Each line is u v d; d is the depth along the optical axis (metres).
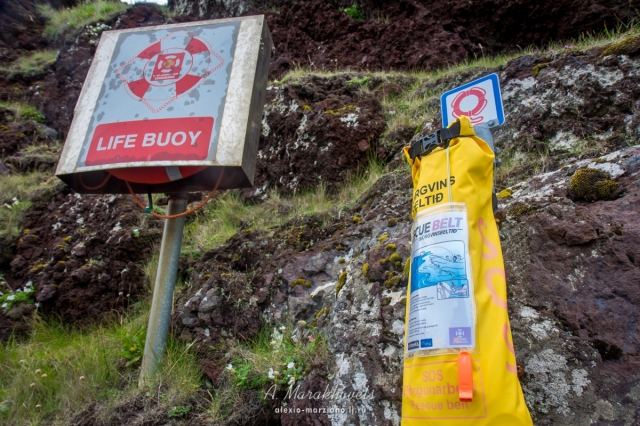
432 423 2.08
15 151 7.67
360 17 8.51
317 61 7.96
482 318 2.21
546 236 2.83
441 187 2.55
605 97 4.05
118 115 3.90
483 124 3.04
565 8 6.68
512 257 2.87
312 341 3.43
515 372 2.14
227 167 3.75
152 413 3.31
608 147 3.72
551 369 2.47
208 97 3.84
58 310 5.10
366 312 3.18
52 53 10.16
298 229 4.50
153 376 3.62
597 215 2.81
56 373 4.08
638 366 2.32
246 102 3.77
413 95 6.19
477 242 2.39
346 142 5.64
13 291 5.35
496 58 6.78
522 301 2.70
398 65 7.41
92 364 4.00
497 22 7.20
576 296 2.60
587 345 2.46
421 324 2.27
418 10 7.85
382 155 5.44
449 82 6.01
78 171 3.73
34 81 9.41
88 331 4.84
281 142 6.12
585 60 4.31
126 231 5.44
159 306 3.81
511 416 2.00
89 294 5.07
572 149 3.91
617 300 2.51
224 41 4.10
